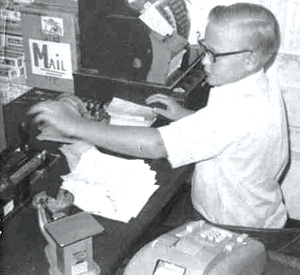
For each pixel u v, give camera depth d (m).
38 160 1.56
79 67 2.18
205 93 2.26
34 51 2.28
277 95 1.71
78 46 2.21
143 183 1.61
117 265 1.33
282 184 2.56
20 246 1.35
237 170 1.65
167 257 1.25
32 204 1.50
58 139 1.79
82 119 1.67
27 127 1.83
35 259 1.31
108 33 2.04
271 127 1.64
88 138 1.63
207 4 2.33
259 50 1.57
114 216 1.46
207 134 1.58
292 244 1.64
